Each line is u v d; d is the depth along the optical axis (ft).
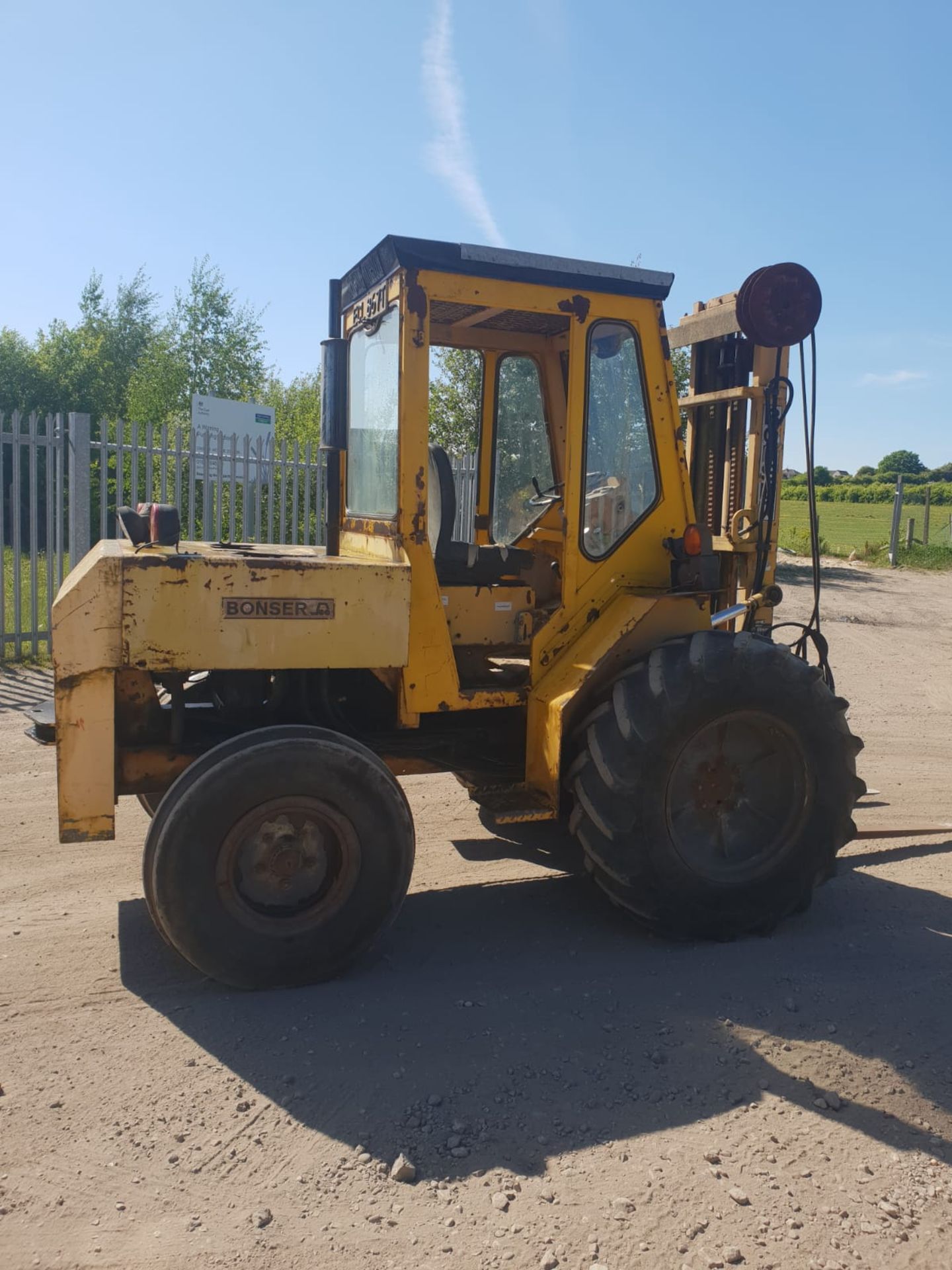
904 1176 8.74
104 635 11.34
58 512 30.73
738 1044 10.71
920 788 21.04
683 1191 8.45
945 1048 10.78
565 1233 7.93
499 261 12.82
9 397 79.00
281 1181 8.51
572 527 13.88
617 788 12.55
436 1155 8.87
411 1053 10.43
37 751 21.62
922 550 73.31
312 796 11.53
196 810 11.12
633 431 14.19
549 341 16.39
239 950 11.46
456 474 31.53
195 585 11.52
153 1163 8.70
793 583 57.26
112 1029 10.82
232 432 39.88
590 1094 9.80
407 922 13.89
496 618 14.39
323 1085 9.84
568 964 12.59
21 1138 8.99
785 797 13.67
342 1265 7.57
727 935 13.35
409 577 12.39
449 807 19.22
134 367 84.79
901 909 14.69
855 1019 11.33
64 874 15.20
